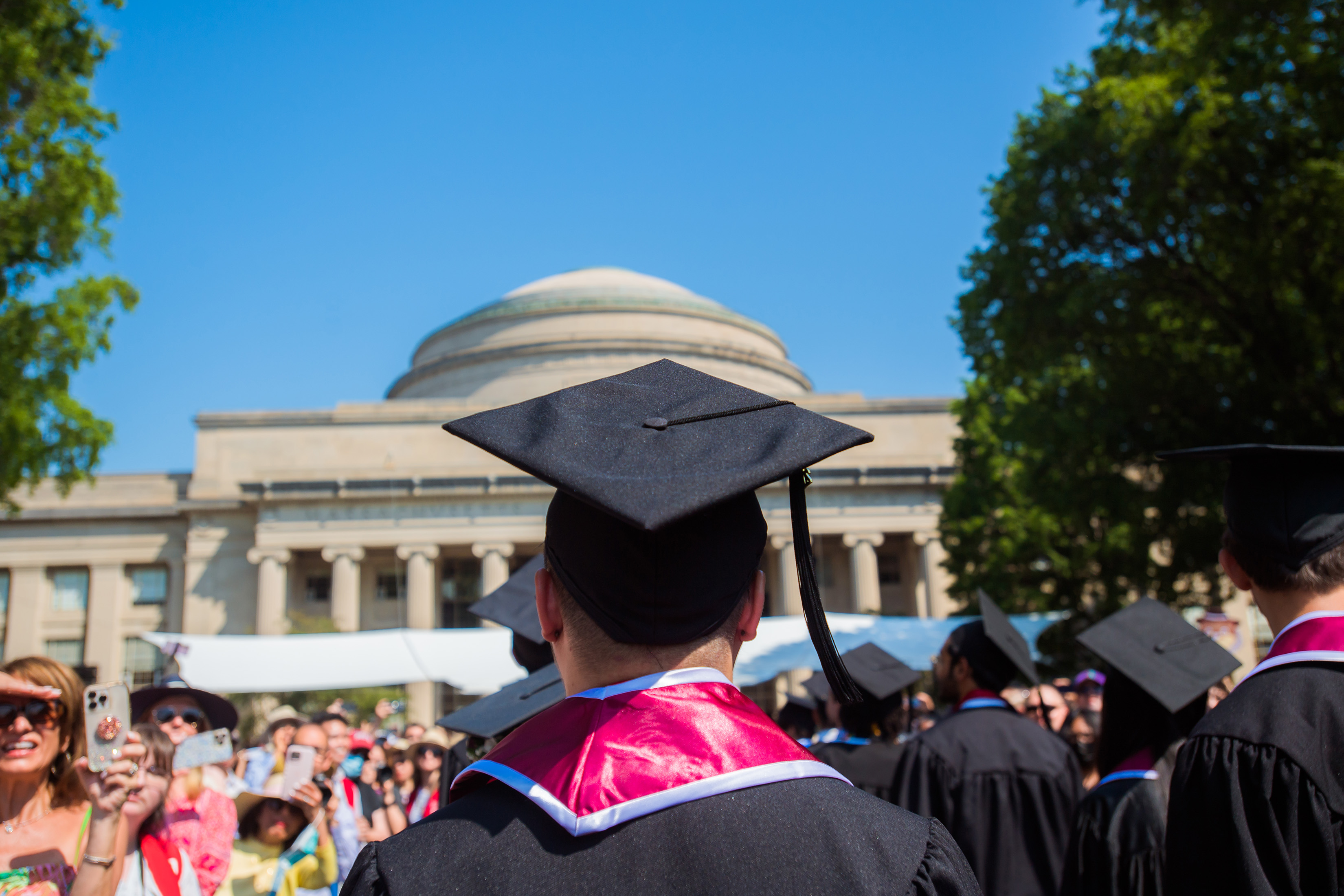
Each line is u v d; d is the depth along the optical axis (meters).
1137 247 23.84
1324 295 19.69
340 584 60.50
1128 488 25.80
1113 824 4.60
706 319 78.94
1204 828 3.03
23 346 18.42
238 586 64.25
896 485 62.75
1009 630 6.57
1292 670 3.12
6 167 16.89
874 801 1.94
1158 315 24.53
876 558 63.88
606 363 73.69
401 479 61.09
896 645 20.62
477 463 64.62
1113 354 24.23
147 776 4.82
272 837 7.19
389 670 20.27
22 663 4.72
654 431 2.10
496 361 75.56
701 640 2.01
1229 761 3.01
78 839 4.62
